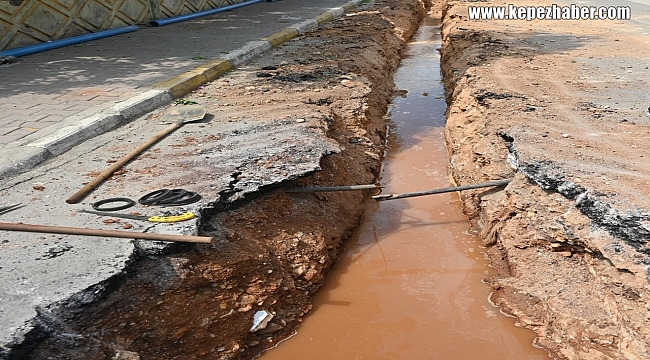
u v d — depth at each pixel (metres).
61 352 3.24
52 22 11.38
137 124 6.73
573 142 5.99
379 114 9.27
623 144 5.90
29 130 6.14
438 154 8.24
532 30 13.85
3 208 4.49
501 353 4.34
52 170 5.32
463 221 6.35
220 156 5.68
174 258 4.05
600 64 9.86
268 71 9.70
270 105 7.58
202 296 4.12
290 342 4.51
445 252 5.78
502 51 11.00
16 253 3.84
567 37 12.77
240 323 4.28
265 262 4.67
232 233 4.58
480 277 5.35
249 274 4.51
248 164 5.48
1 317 3.23
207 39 12.23
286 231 5.14
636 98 7.69
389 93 10.86
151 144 6.01
